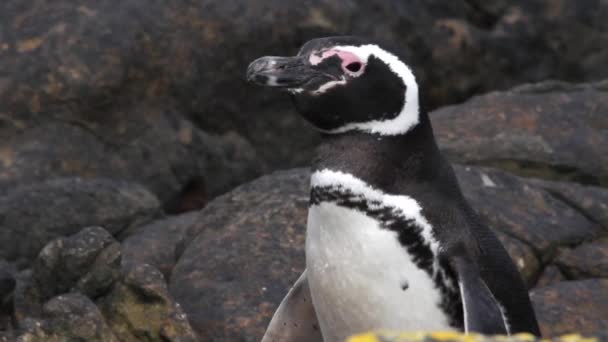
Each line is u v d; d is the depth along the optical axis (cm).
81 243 2266
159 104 3734
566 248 2656
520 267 2541
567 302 2422
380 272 1720
